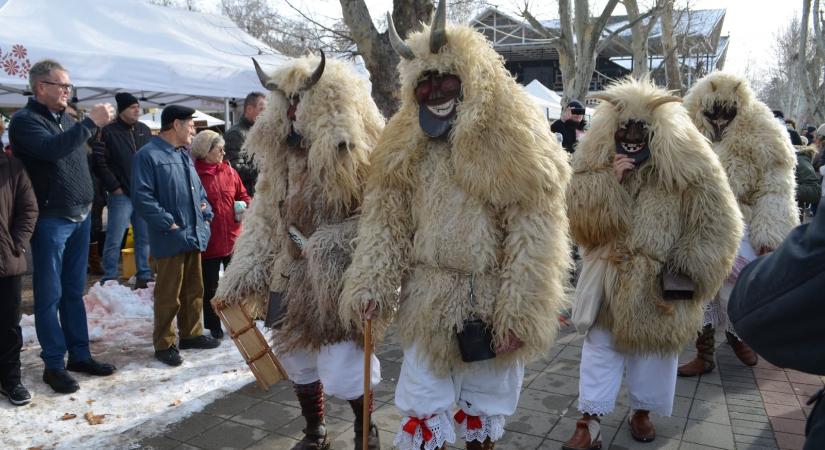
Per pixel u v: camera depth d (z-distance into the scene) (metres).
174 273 4.57
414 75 2.55
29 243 3.87
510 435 3.50
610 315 3.20
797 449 3.29
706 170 3.05
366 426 2.72
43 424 3.65
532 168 2.42
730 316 1.40
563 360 4.67
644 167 3.16
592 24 12.37
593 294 3.22
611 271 3.17
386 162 2.63
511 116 2.48
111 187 6.88
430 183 2.58
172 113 4.57
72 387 4.09
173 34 8.14
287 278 3.03
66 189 4.02
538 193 2.45
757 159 4.23
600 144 3.27
